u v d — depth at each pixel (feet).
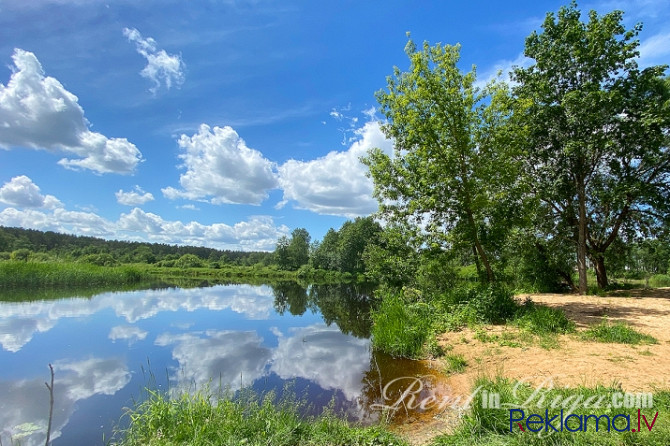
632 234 74.84
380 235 56.44
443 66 45.52
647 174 66.80
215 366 30.27
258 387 24.53
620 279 124.67
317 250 280.92
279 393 23.07
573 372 20.66
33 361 31.53
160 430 15.20
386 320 35.76
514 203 45.78
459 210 45.21
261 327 50.37
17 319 51.83
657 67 58.03
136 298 84.69
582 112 57.57
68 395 23.40
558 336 29.89
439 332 35.09
